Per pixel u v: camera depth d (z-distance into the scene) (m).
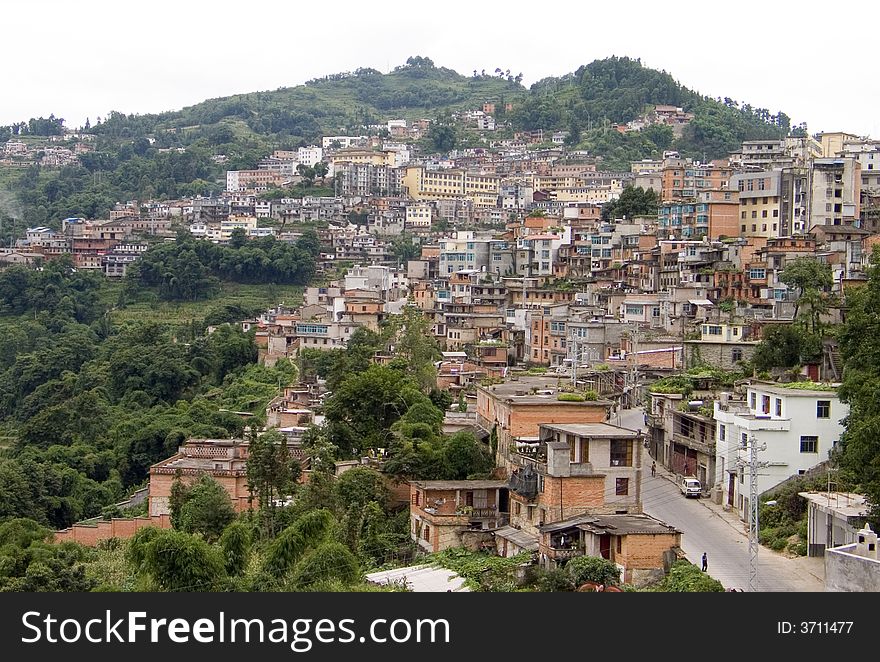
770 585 83.56
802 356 134.88
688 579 81.56
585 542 88.88
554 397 114.06
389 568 98.69
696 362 151.62
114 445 185.12
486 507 104.25
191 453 139.88
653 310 181.00
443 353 192.25
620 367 151.88
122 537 126.69
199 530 115.06
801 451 104.12
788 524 96.38
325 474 114.69
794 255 188.00
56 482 159.00
